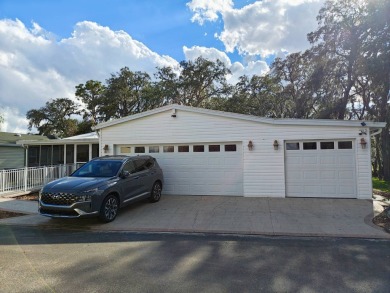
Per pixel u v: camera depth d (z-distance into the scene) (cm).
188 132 1182
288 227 693
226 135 1142
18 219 802
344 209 879
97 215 713
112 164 859
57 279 398
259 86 3466
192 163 1184
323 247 548
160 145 1222
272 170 1097
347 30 2292
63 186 716
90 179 768
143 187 927
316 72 2461
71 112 4125
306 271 426
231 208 909
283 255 500
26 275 411
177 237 626
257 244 569
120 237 627
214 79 3559
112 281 391
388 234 630
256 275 411
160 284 381
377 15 1934
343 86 2494
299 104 2717
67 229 700
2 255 503
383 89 2228
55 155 1902
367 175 1030
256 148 1112
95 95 4091
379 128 1064
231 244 570
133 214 844
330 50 2403
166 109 1200
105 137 1266
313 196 1073
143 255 502
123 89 3684
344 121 1040
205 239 609
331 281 391
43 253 514
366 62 1983
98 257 491
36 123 3988
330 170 1065
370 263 459
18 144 1875
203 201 1030
